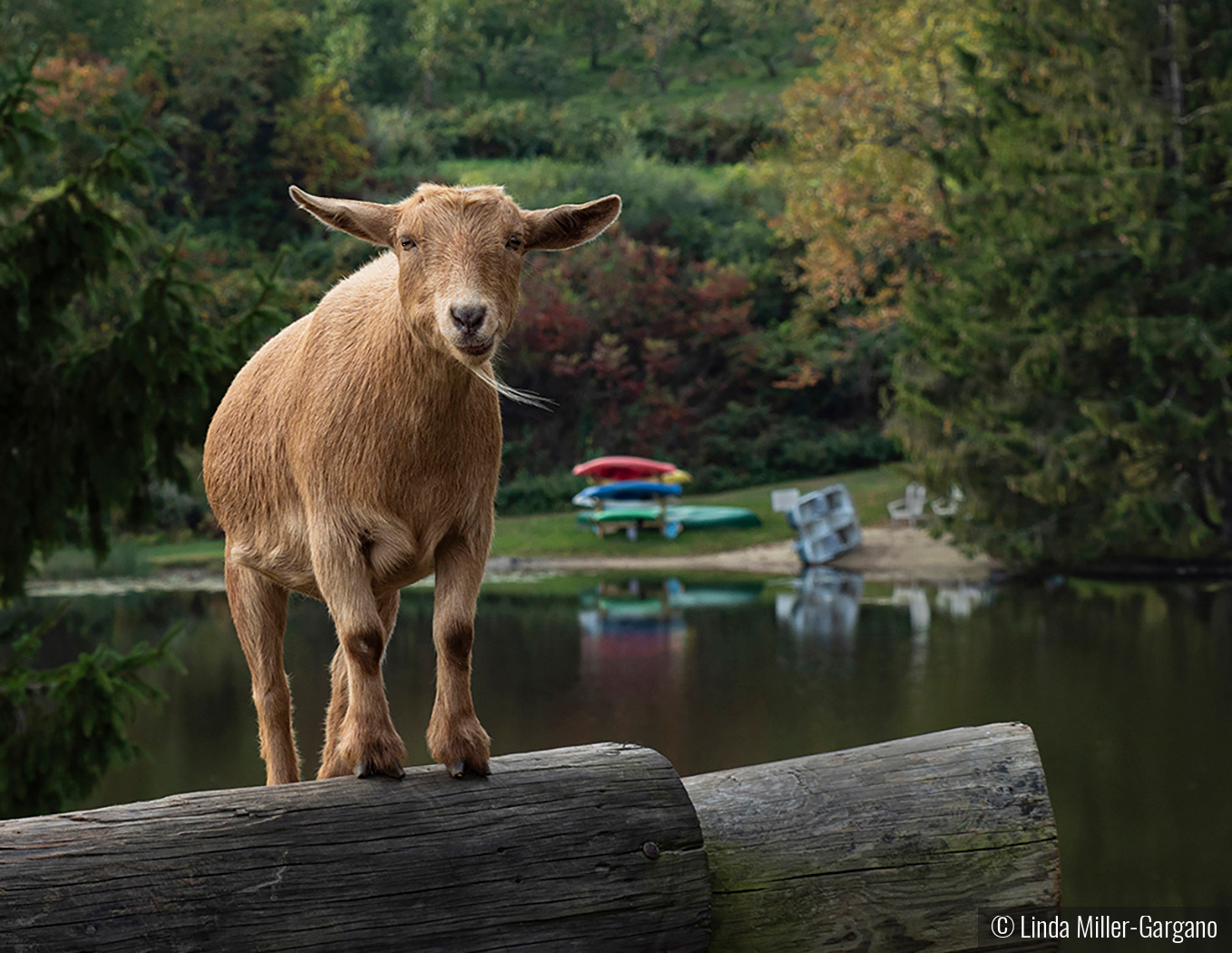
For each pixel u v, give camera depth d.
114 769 10.88
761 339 41.44
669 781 3.00
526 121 60.34
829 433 40.75
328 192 49.91
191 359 6.69
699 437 40.28
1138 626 18.62
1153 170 23.95
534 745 11.42
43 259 6.82
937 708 12.97
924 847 3.35
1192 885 7.92
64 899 2.42
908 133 33.12
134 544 32.03
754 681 14.64
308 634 18.84
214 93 48.47
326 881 2.62
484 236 2.84
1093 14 25.86
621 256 41.69
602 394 40.34
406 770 2.86
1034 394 25.88
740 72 78.50
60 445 6.72
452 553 3.03
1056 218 24.89
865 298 38.16
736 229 45.66
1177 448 24.22
